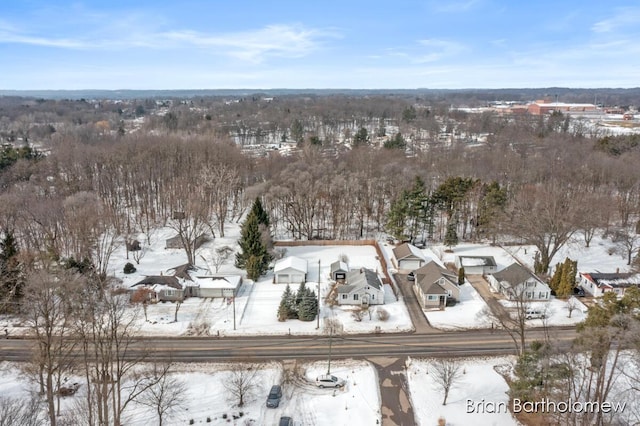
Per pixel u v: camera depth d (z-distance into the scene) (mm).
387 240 76375
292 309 49969
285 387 38281
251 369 40719
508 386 38594
